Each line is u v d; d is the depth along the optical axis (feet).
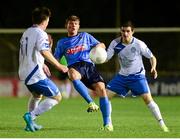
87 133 109.29
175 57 318.24
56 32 306.76
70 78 120.47
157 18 407.23
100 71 307.58
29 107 120.78
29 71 110.52
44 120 151.53
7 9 405.39
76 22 123.24
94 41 124.47
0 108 205.77
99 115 170.50
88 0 406.21
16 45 313.53
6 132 111.34
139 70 121.08
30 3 406.82
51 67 297.74
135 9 408.46
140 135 106.32
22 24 401.08
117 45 120.88
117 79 122.42
